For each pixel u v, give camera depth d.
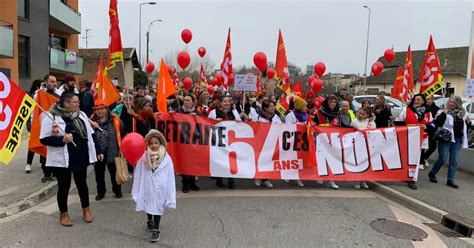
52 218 5.55
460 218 5.80
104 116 6.51
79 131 5.17
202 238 4.95
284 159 7.49
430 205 6.44
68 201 6.42
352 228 5.50
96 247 4.58
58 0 26.05
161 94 7.09
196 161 7.11
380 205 6.69
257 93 16.25
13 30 19.33
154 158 4.76
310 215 5.98
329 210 6.27
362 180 7.67
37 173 7.76
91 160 5.37
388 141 7.71
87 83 9.40
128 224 5.37
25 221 5.41
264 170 7.42
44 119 4.96
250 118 8.25
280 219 5.74
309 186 7.81
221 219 5.66
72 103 5.10
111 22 6.77
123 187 7.30
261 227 5.39
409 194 7.08
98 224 5.35
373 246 4.90
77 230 5.11
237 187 7.57
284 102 8.52
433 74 9.07
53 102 5.88
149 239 4.88
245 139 7.36
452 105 7.65
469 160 9.04
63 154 5.07
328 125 8.03
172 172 4.90
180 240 4.87
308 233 5.23
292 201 6.70
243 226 5.41
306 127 7.53
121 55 6.86
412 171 7.68
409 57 10.15
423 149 9.49
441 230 5.63
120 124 6.89
